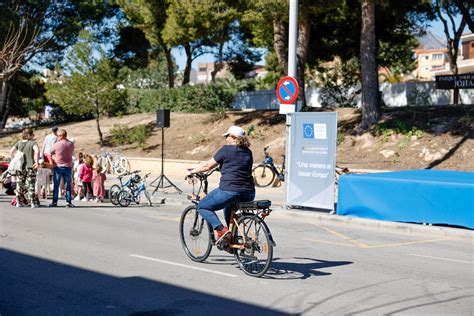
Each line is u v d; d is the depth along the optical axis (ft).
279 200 58.44
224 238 27.89
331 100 111.55
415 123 74.13
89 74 99.50
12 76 128.26
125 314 21.34
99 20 132.87
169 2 110.73
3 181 62.44
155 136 99.35
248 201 27.68
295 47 50.03
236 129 27.76
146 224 43.60
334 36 103.19
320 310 22.06
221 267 29.07
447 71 183.73
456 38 115.75
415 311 22.15
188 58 141.69
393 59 127.54
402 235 41.16
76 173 61.52
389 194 44.11
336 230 42.86
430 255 33.81
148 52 142.51
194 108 114.52
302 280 26.78
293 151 49.32
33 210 50.11
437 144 68.74
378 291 25.04
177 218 47.50
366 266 30.19
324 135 47.50
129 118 118.93
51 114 145.48
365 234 41.27
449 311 22.22
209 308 22.16
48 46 123.85
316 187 48.16
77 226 41.73
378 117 77.51
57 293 24.03
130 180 56.54
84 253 32.07
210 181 72.69
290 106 49.16
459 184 40.75
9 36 114.62
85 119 136.46
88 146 102.78
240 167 27.43
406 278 27.63
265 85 181.88
